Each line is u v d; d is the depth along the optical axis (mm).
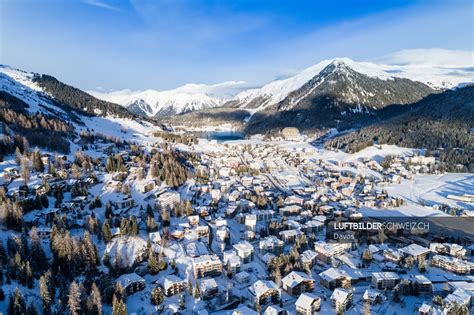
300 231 181625
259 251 167000
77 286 109625
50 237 139375
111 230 154625
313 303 120375
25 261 116812
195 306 122250
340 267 153000
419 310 116750
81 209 175500
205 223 195250
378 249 166125
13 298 98750
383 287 135875
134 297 123812
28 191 171250
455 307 112188
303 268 147375
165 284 127438
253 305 124625
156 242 156625
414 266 153125
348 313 121938
